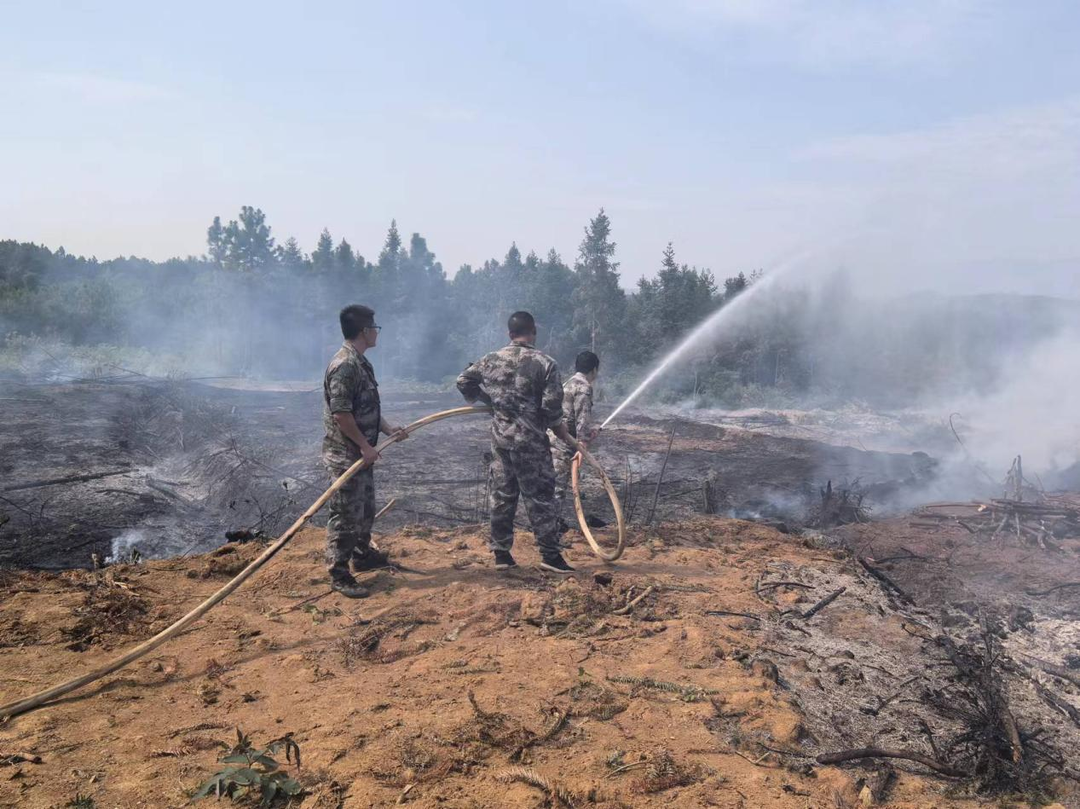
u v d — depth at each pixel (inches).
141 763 118.4
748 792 116.2
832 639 186.4
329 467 201.6
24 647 164.2
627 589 208.5
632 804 111.0
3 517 335.9
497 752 124.6
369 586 207.9
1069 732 154.5
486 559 236.2
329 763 118.9
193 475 480.4
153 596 199.5
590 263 1925.4
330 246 2974.9
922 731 145.0
